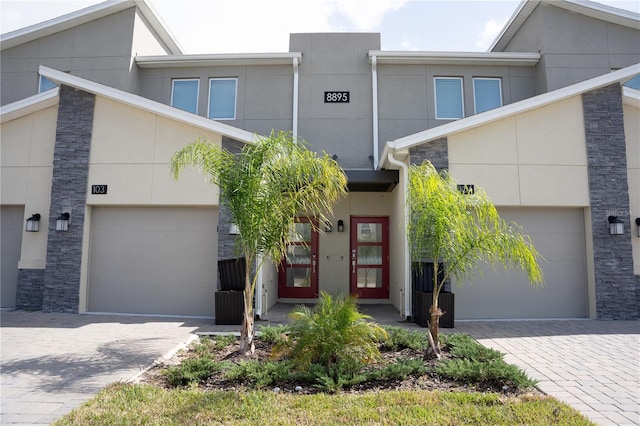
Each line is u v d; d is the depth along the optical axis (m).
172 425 3.50
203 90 11.79
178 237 9.16
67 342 6.46
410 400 4.08
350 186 10.80
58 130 9.38
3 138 9.73
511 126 8.84
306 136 11.32
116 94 9.11
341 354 4.91
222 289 8.33
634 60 11.53
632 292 8.62
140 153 9.18
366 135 11.31
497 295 8.73
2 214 9.80
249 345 5.77
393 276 10.82
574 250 8.93
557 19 11.64
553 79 11.37
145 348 6.12
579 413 3.80
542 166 8.80
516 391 4.46
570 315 8.78
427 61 11.57
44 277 9.22
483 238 5.36
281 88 11.59
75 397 4.20
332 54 11.71
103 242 9.23
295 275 11.63
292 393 4.36
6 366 5.21
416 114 11.44
